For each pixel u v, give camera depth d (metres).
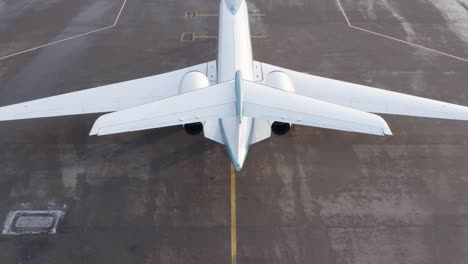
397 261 12.28
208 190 14.23
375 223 13.23
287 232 12.98
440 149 15.70
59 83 18.81
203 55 20.61
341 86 15.55
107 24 22.92
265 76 15.45
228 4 17.81
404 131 16.44
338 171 14.86
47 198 13.97
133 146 15.73
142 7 24.48
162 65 19.92
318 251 12.49
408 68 19.77
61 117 17.00
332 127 9.80
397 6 24.67
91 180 14.55
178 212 13.57
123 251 12.52
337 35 22.08
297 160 15.23
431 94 18.25
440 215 13.48
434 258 12.35
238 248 12.57
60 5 24.72
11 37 21.91
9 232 12.95
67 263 12.23
